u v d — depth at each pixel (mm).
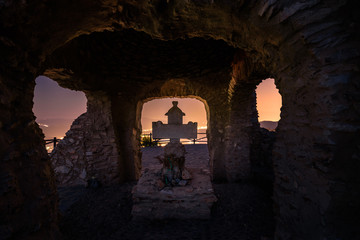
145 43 4168
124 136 5250
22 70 1547
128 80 4816
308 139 1441
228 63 4445
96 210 3574
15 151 1403
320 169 1306
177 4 1635
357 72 1176
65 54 3178
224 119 5301
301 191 1532
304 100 1475
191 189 3217
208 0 1544
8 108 1390
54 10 1444
